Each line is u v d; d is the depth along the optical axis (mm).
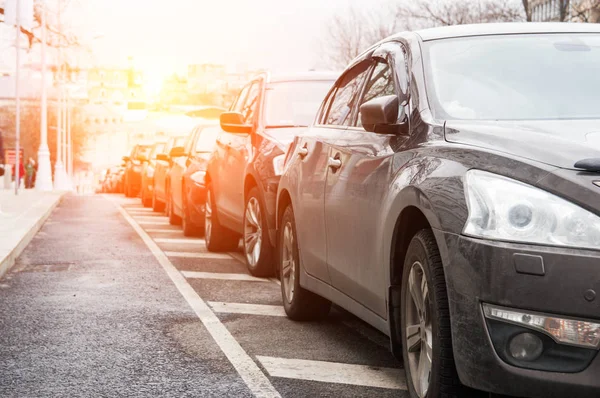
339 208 5492
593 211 3471
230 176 10711
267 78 10523
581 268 3412
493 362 3592
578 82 4949
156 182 21062
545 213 3535
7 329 6594
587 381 3439
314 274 6250
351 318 7105
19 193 31562
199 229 14453
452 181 3936
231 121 10016
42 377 5180
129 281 9125
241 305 7680
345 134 5797
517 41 5316
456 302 3750
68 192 36688
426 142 4484
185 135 20844
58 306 7594
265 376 5199
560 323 3451
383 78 5516
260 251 9266
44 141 38594
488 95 4820
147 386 4973
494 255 3570
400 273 4625
